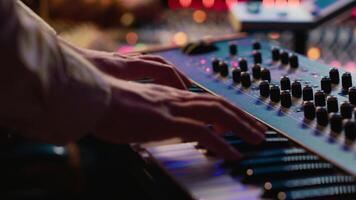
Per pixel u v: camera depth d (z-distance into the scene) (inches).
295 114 36.3
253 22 63.9
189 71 46.3
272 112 36.9
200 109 32.3
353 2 65.3
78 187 60.6
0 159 57.5
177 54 51.0
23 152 58.0
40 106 29.6
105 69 39.0
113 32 94.5
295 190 28.7
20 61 28.8
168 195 30.7
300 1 71.8
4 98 29.3
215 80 43.6
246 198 28.1
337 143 32.5
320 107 34.7
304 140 33.0
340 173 30.2
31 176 57.7
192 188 29.0
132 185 74.6
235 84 42.2
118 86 31.9
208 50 50.4
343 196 28.5
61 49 30.8
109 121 30.9
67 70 30.4
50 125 30.1
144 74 40.1
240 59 44.9
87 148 74.6
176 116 32.1
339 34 73.7
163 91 33.0
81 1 93.6
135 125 31.0
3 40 28.7
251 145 32.6
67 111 30.0
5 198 56.3
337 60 66.6
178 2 101.7
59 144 31.0
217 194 28.5
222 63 44.1
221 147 31.1
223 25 89.7
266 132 34.0
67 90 30.0
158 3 98.7
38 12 83.8
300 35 66.0
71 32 87.8
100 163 75.6
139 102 31.6
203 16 95.1
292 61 44.8
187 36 86.1
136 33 91.7
